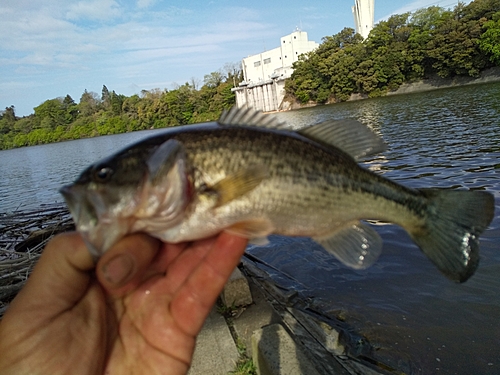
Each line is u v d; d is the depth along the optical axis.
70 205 0.17
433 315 0.49
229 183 0.19
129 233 0.17
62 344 0.15
